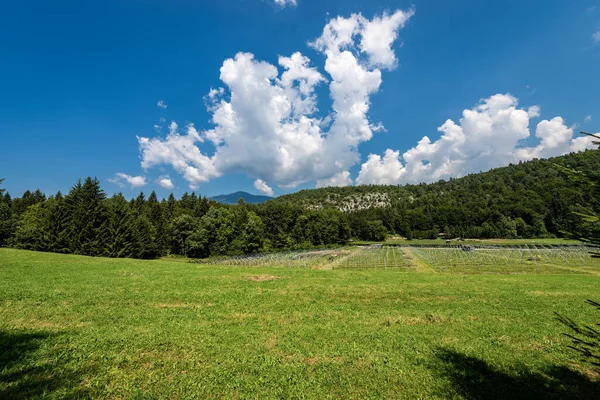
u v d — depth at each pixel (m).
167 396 7.16
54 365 8.27
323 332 12.06
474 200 169.75
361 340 11.26
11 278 19.70
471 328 12.89
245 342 10.75
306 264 56.41
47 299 15.29
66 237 55.81
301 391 7.59
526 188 151.38
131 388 7.43
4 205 71.38
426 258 65.31
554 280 25.70
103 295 16.67
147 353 9.45
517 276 28.39
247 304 16.41
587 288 21.69
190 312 14.51
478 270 44.94
